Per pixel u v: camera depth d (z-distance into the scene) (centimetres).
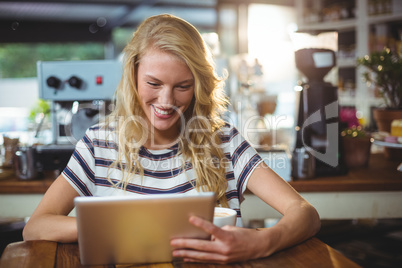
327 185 179
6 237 174
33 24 549
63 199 127
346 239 269
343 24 365
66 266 93
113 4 525
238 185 138
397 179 183
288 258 97
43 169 195
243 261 94
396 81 226
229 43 443
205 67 124
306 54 192
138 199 85
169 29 121
